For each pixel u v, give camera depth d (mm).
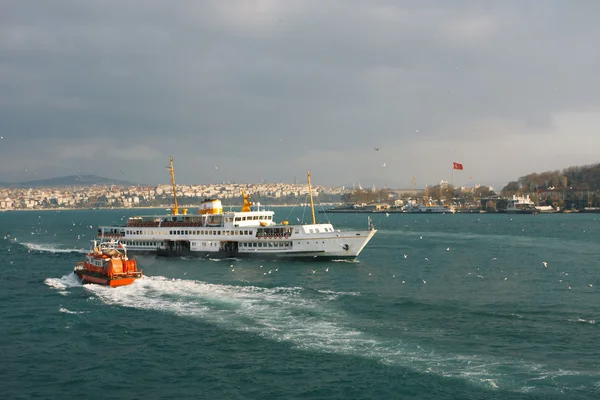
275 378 50906
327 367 53000
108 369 53875
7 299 84500
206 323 67688
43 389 49562
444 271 110000
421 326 65688
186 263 119938
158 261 124438
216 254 126125
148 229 134500
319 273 105312
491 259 131000
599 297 82250
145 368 53938
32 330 66938
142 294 84625
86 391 49031
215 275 103000
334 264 116875
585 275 103875
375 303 77938
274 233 121250
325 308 74500
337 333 62812
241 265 115875
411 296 83125
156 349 59094
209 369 53344
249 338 61625
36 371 53656
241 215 128375
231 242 125562
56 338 63656
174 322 68562
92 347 60281
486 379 49094
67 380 51438
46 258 139500
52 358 57094
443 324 66562
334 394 47469
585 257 133375
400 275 104000
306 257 119812
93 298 83188
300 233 119375
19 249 163750
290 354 56500
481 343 58812
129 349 59312
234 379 50938
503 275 104750
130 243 137500
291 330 64188
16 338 63875
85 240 197125
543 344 58344
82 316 72875
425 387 48000
